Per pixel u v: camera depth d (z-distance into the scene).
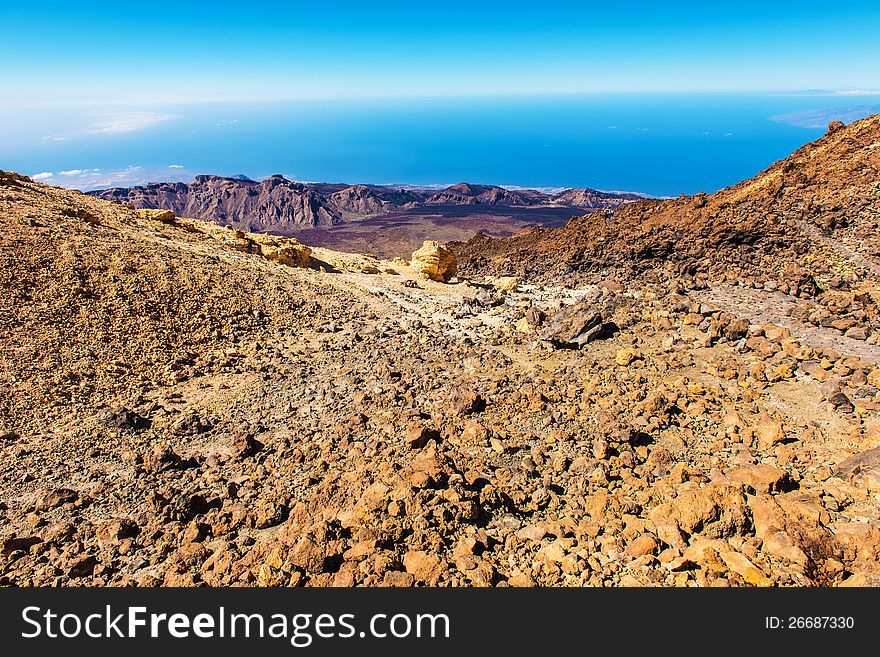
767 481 10.29
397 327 25.95
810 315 21.77
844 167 40.78
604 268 38.53
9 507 11.11
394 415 15.57
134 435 14.58
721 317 21.80
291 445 14.02
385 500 9.84
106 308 21.77
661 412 14.62
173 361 19.61
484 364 20.22
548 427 14.46
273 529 10.14
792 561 7.90
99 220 32.19
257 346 22.16
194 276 26.95
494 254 59.69
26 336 18.61
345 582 7.96
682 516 9.03
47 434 14.19
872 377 14.91
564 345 21.52
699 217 39.47
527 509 10.54
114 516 10.77
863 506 9.40
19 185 36.22
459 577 8.14
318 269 41.81
